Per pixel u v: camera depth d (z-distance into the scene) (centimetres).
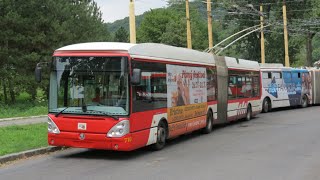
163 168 1088
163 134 1419
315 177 978
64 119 1218
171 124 1473
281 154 1295
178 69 1549
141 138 1258
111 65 1204
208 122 1858
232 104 2161
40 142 1438
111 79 1199
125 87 1191
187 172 1037
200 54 1800
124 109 1187
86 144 1198
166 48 1475
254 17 5894
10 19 3012
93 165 1135
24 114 2584
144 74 1291
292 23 6056
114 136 1177
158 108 1376
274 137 1697
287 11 6034
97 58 1214
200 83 1764
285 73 3338
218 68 1988
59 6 3297
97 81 1206
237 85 2248
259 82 2609
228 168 1084
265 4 5856
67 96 1227
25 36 3150
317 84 3775
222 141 1608
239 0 5684
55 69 1244
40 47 3212
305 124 2186
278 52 6228
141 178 972
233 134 1823
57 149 1391
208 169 1072
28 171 1061
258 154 1298
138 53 1263
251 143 1541
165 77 1439
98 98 1202
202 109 1777
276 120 2444
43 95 3572
